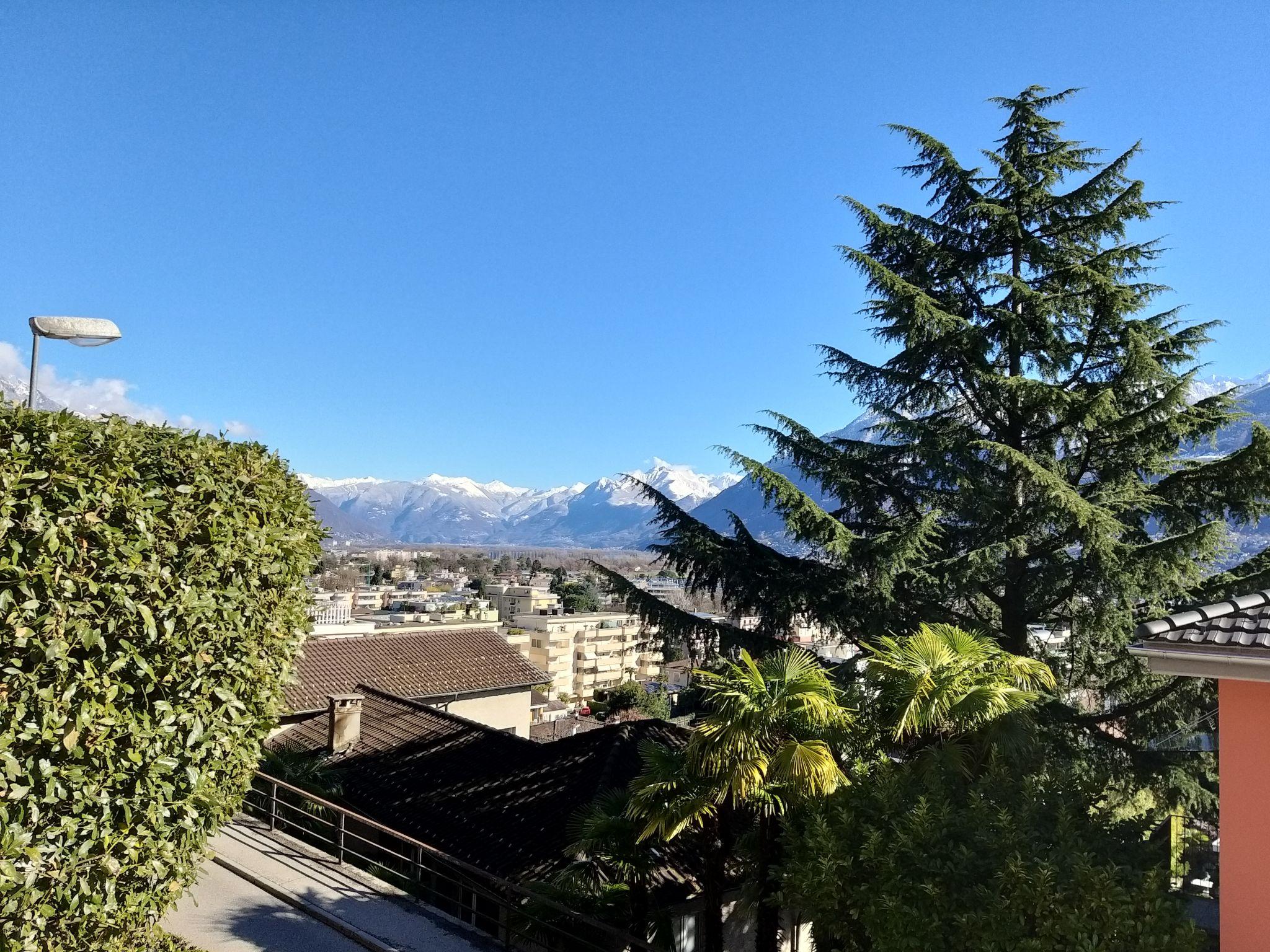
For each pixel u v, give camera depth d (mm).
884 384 12844
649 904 9664
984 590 12422
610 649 92188
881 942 6051
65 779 4207
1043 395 11438
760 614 12203
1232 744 5301
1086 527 10461
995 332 12578
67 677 4156
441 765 15195
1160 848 6133
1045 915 5492
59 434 4148
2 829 3883
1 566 3811
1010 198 13258
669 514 12727
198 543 4887
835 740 7535
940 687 7109
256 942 7223
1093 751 11328
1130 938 5211
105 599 4316
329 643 22641
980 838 6062
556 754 14617
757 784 7055
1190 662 5281
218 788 5281
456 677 22578
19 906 4102
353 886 8758
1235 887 5184
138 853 4695
